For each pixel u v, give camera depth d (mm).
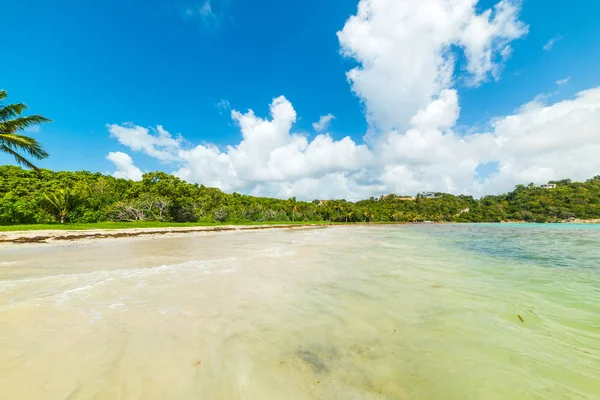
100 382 2406
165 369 2658
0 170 46188
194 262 8531
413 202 169000
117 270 7145
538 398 2348
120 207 40375
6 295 4738
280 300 4957
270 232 33938
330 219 103500
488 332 3709
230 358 2912
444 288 5938
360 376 2648
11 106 19781
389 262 9289
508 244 17984
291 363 2852
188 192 54938
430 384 2541
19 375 2453
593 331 3766
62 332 3355
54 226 23797
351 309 4551
